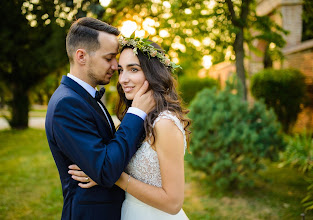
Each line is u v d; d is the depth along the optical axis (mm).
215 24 5152
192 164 4000
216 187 4375
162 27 5254
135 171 1576
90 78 1667
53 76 11367
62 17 7398
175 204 1467
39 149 7824
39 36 8422
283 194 4074
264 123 3930
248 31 5586
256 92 7344
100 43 1594
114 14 6312
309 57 6996
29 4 7484
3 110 18125
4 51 8906
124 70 1646
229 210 3643
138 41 1600
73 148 1379
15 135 10398
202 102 4086
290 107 6953
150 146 1520
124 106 2066
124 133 1420
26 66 9727
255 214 3518
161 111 1498
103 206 1520
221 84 16250
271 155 3879
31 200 4133
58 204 3969
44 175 5336
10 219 3533
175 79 1834
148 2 5449
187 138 1778
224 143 3793
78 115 1408
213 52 5426
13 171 5648
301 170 5027
